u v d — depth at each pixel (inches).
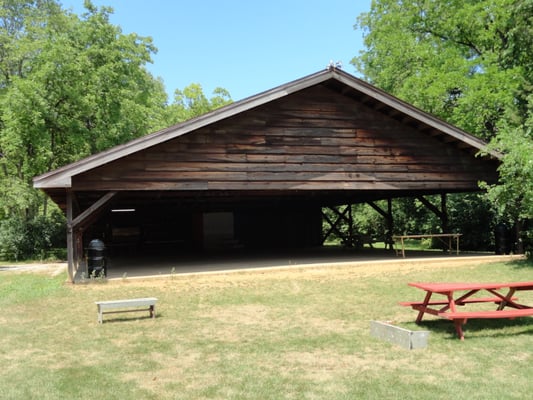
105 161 415.5
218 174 466.3
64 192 491.5
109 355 211.3
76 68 876.6
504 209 480.4
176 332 250.7
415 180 533.0
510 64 653.3
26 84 820.0
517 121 580.4
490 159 549.6
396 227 900.0
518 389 159.5
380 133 525.0
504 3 690.8
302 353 208.7
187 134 460.8
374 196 713.6
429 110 839.1
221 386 169.8
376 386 165.5
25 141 860.6
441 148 545.3
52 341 237.5
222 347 220.1
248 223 869.2
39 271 607.5
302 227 906.1
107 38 964.6
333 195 687.7
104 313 298.7
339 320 270.4
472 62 780.0
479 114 742.5
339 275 447.2
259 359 201.2
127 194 530.9
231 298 345.4
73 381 178.1
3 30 952.3
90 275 444.1
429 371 180.1
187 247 850.1
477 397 153.2
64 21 1010.1
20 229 850.8
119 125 919.0
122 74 968.3
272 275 455.2
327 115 507.8
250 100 455.5
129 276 447.2
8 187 861.8
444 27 834.8
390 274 446.3
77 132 893.8
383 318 271.0
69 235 426.9
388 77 938.7
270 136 486.3
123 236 812.0
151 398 160.2
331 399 155.2
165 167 452.1
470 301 256.1
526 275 413.7
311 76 473.1
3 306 330.3
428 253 642.8
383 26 991.6
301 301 330.0
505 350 204.5
